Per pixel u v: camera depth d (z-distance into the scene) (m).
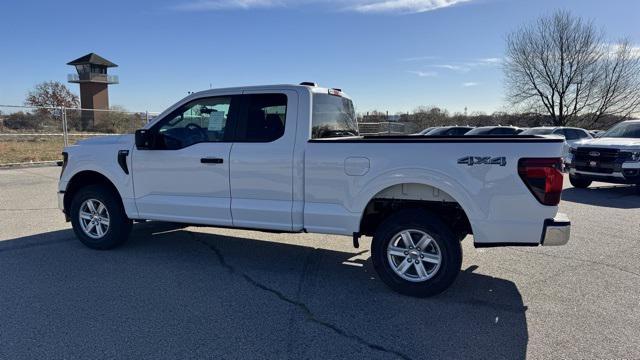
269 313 3.84
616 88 38.66
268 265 5.15
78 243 5.89
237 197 4.90
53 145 20.38
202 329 3.52
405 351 3.26
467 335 3.51
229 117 4.96
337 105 5.45
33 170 13.73
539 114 41.53
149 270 4.88
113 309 3.85
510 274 4.95
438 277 4.14
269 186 4.74
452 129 22.45
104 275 4.69
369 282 4.65
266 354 3.17
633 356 3.22
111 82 60.59
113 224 5.48
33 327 3.50
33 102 63.56
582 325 3.70
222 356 3.13
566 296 4.32
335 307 4.00
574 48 38.59
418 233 4.22
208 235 6.40
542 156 3.85
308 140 4.59
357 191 4.37
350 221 4.43
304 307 3.99
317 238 6.39
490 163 3.95
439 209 4.40
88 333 3.42
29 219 7.20
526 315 3.88
